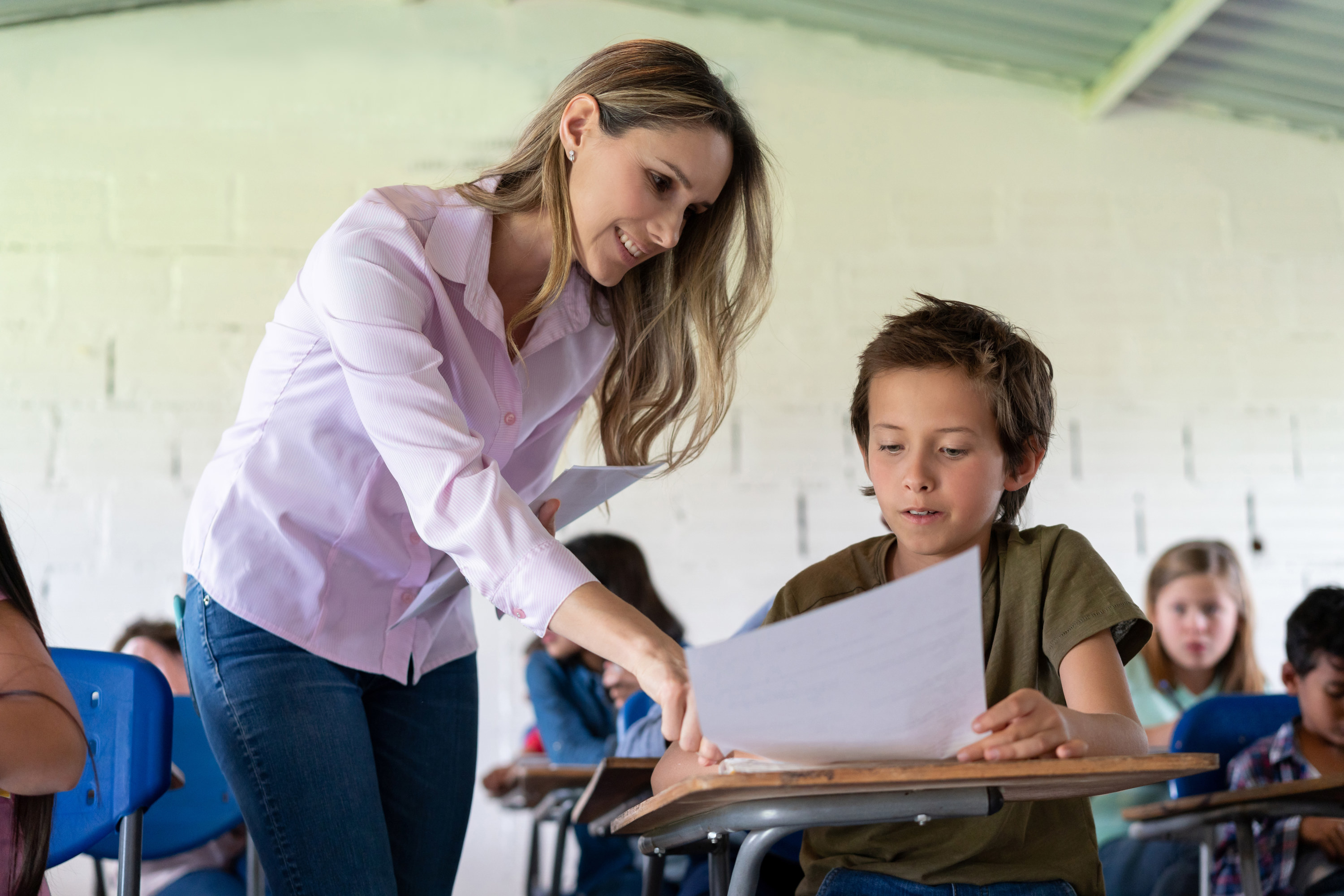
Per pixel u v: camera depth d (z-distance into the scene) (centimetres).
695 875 176
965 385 113
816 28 435
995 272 423
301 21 416
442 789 134
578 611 96
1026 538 118
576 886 278
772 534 404
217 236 397
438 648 135
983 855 105
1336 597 202
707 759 86
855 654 69
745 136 130
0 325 383
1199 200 434
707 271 137
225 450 123
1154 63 398
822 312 417
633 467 121
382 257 114
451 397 111
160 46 408
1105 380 418
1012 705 81
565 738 279
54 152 396
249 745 116
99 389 383
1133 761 77
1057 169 433
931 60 437
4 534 104
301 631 119
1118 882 242
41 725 95
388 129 412
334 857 115
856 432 128
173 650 262
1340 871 194
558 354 137
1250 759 202
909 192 427
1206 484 413
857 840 110
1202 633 288
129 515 377
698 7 432
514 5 426
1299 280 431
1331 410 422
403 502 123
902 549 120
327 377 119
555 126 124
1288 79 420
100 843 195
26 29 402
